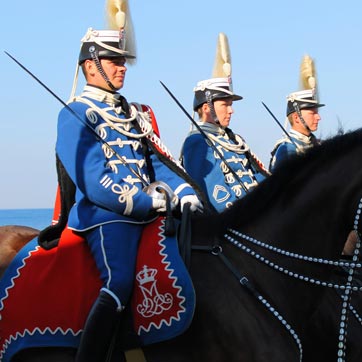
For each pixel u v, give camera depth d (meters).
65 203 8.06
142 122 8.43
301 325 7.59
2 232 8.89
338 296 8.82
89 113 8.10
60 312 7.68
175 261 7.50
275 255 7.64
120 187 7.66
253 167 11.08
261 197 7.81
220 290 7.52
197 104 11.27
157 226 7.77
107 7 8.45
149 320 7.45
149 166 8.44
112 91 8.41
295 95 12.80
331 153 7.64
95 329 7.34
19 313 7.86
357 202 7.38
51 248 8.02
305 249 7.57
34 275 7.95
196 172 10.61
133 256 7.60
